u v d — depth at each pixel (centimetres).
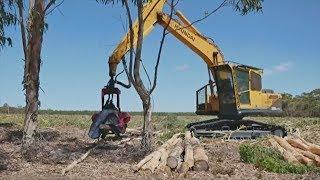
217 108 1939
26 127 1398
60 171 1133
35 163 1248
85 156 1317
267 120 3183
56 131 1988
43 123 2519
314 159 1259
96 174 1093
